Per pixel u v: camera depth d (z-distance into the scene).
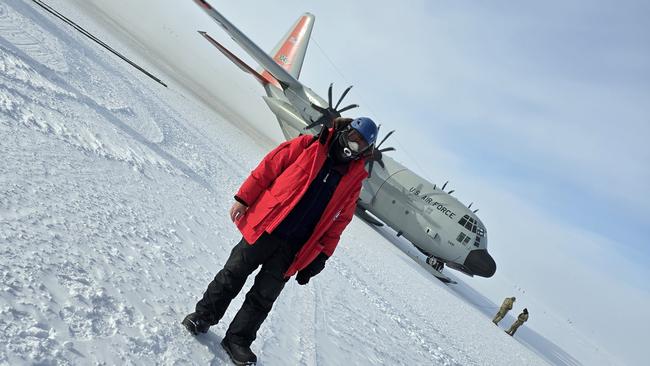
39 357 1.73
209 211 6.15
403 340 6.14
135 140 7.23
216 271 3.96
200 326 2.60
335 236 2.67
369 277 9.76
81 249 2.81
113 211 3.85
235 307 3.50
